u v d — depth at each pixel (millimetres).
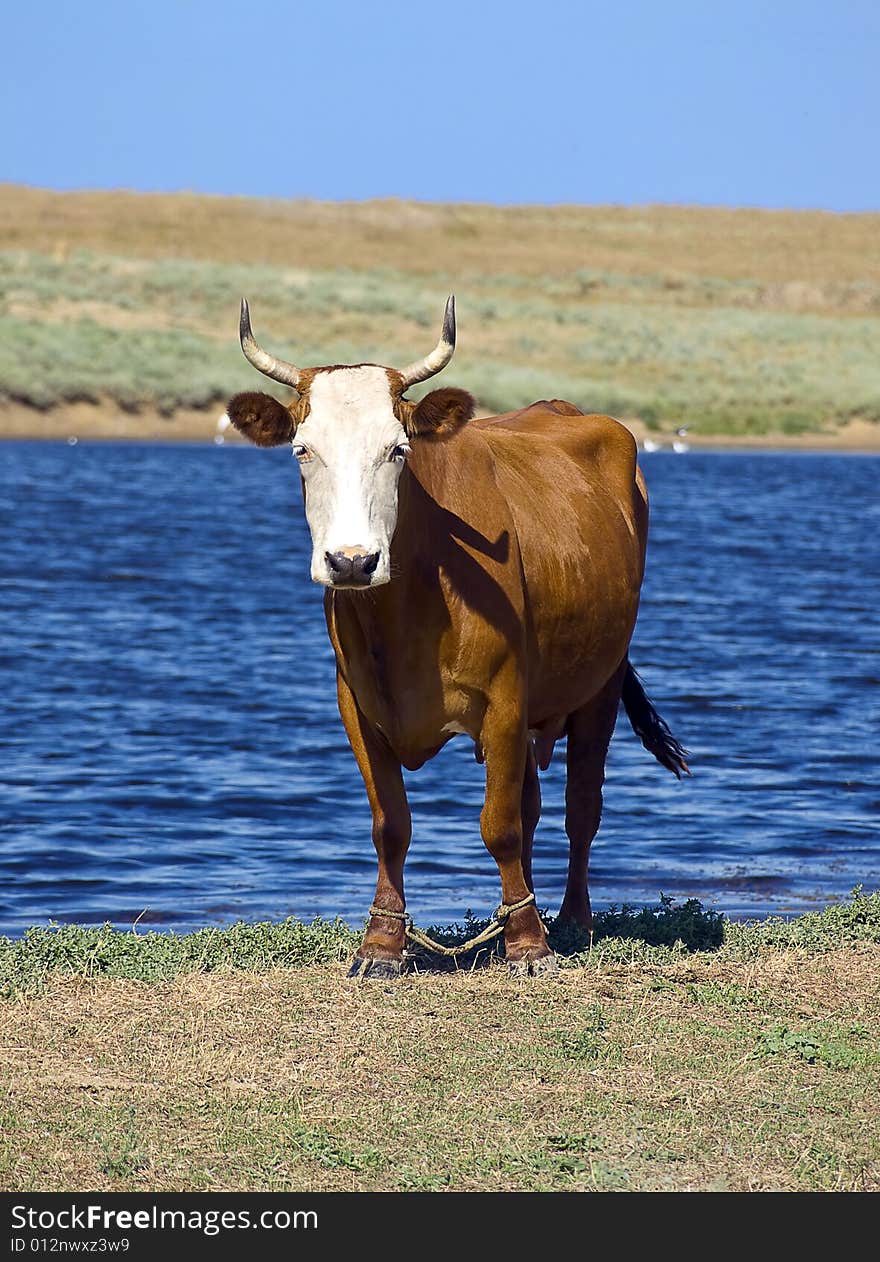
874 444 108875
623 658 15750
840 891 18297
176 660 32844
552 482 14922
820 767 24547
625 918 15555
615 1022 12656
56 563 47656
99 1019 12602
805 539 58000
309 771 24078
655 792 23094
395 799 13922
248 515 62812
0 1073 11523
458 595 13156
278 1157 10328
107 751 25047
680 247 197875
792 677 31672
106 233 169250
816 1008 13109
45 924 16922
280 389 102875
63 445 92188
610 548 15125
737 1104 11164
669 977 13820
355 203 194500
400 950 13977
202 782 23297
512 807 13734
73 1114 10859
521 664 13570
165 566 47781
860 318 161000
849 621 39094
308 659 33281
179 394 100188
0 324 108750
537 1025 12586
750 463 93750
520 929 13938
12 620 37312
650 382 119625
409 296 141375
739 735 26688
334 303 134375
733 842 20500
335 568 12031
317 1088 11391
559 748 27203
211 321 123750
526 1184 10047
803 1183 10086
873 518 65312
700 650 34688
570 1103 11133
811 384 120438
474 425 14914
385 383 12562
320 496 12305
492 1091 11344
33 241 160250
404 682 13273
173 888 18359
